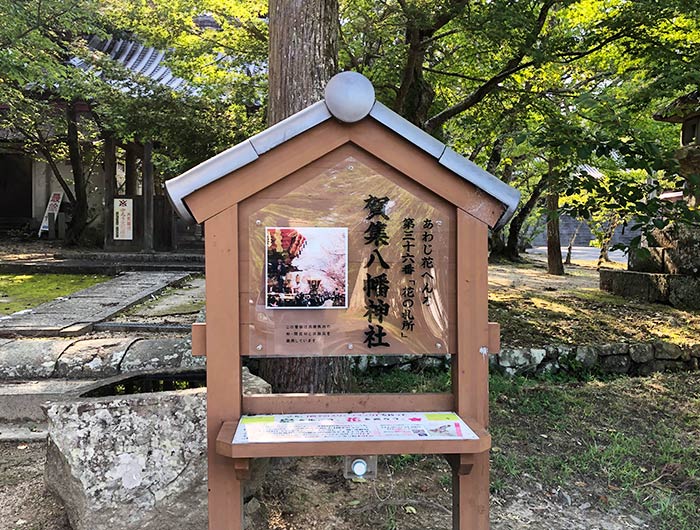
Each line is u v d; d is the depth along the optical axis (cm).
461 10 565
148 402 250
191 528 251
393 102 711
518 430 391
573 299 816
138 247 1166
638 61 615
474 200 209
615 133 425
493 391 465
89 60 1036
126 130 943
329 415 207
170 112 918
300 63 351
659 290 786
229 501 198
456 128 938
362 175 209
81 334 521
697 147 527
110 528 244
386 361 519
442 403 213
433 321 211
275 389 356
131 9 801
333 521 280
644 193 442
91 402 250
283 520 280
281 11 354
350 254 209
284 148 204
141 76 999
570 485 323
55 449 262
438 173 209
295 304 206
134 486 247
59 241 1415
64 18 844
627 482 324
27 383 411
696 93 557
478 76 743
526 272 1243
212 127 907
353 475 210
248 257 205
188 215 205
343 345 208
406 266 211
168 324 561
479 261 210
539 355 538
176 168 1049
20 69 797
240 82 867
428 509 294
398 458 346
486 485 206
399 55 650
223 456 198
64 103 1134
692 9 491
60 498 263
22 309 664
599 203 442
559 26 668
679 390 486
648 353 559
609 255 1977
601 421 414
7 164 1558
